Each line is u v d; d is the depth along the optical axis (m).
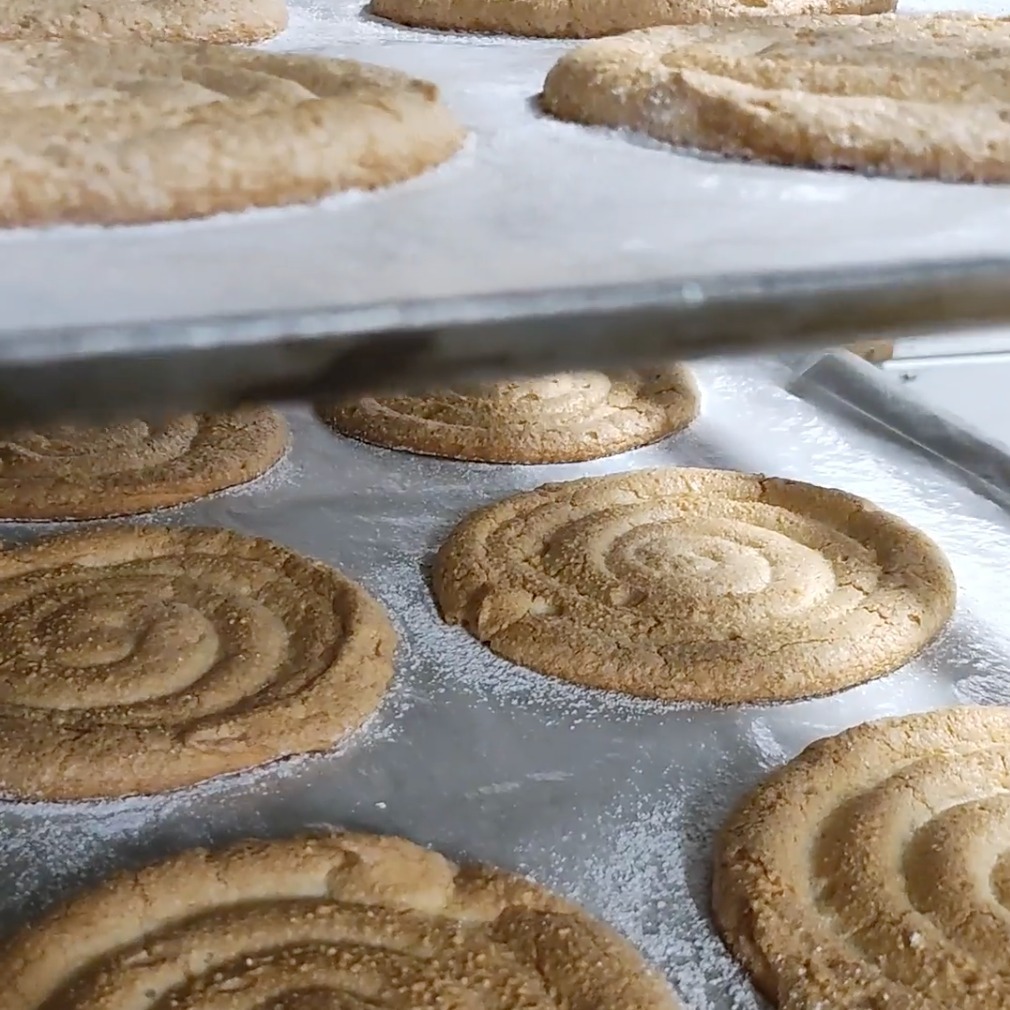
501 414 0.86
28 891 0.62
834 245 0.56
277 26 0.96
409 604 0.75
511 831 0.65
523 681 0.71
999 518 0.80
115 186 0.60
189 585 0.74
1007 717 0.68
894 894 0.62
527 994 0.59
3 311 0.48
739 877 0.62
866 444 0.86
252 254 0.56
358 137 0.65
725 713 0.69
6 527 0.79
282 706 0.68
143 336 0.45
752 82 0.73
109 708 0.68
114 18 0.93
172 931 0.60
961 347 1.02
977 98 0.70
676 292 0.51
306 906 0.61
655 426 0.86
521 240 0.58
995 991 0.59
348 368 0.48
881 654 0.71
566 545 0.76
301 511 0.80
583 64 0.75
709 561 0.76
